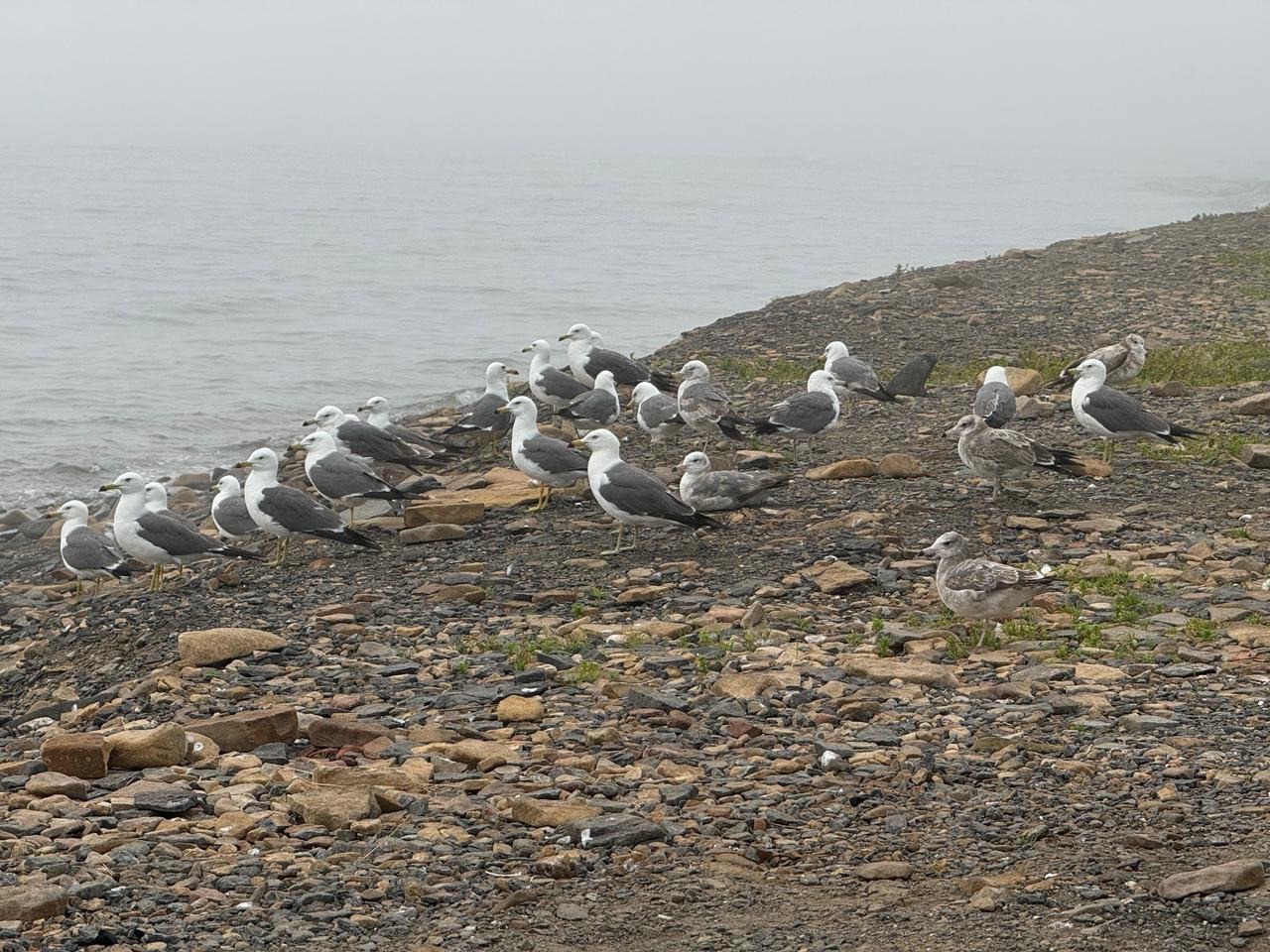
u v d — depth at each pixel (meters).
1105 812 9.34
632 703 11.96
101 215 99.88
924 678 12.11
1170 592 14.23
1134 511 17.06
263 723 11.45
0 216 96.06
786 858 9.04
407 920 8.31
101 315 50.47
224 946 7.98
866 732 10.97
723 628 13.99
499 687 12.54
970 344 29.73
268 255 72.38
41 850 9.30
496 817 9.73
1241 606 13.52
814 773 10.39
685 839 9.30
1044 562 15.24
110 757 11.01
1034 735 10.78
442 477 22.34
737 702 11.80
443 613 15.08
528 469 18.98
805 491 18.75
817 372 21.23
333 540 18.94
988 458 17.27
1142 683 11.77
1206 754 10.17
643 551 16.89
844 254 76.50
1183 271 37.97
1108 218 114.62
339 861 9.10
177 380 38.75
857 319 33.16
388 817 9.75
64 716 13.12
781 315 34.28
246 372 40.06
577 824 9.44
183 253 72.75
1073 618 13.59
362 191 144.88
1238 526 16.38
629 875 8.85
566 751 10.96
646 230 93.06
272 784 10.42
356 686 12.85
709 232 91.88
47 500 26.83
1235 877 8.06
